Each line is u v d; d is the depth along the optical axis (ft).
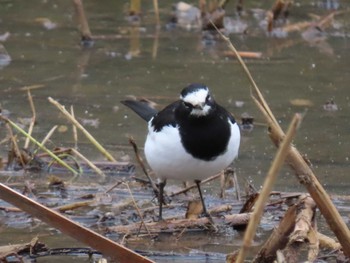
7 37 53.88
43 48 52.44
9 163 37.22
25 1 60.39
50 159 37.91
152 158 30.60
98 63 50.29
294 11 57.77
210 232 31.27
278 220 31.99
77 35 54.65
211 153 29.63
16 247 28.30
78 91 46.11
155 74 48.55
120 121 42.50
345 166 37.24
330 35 54.85
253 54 51.47
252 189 33.68
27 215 32.22
